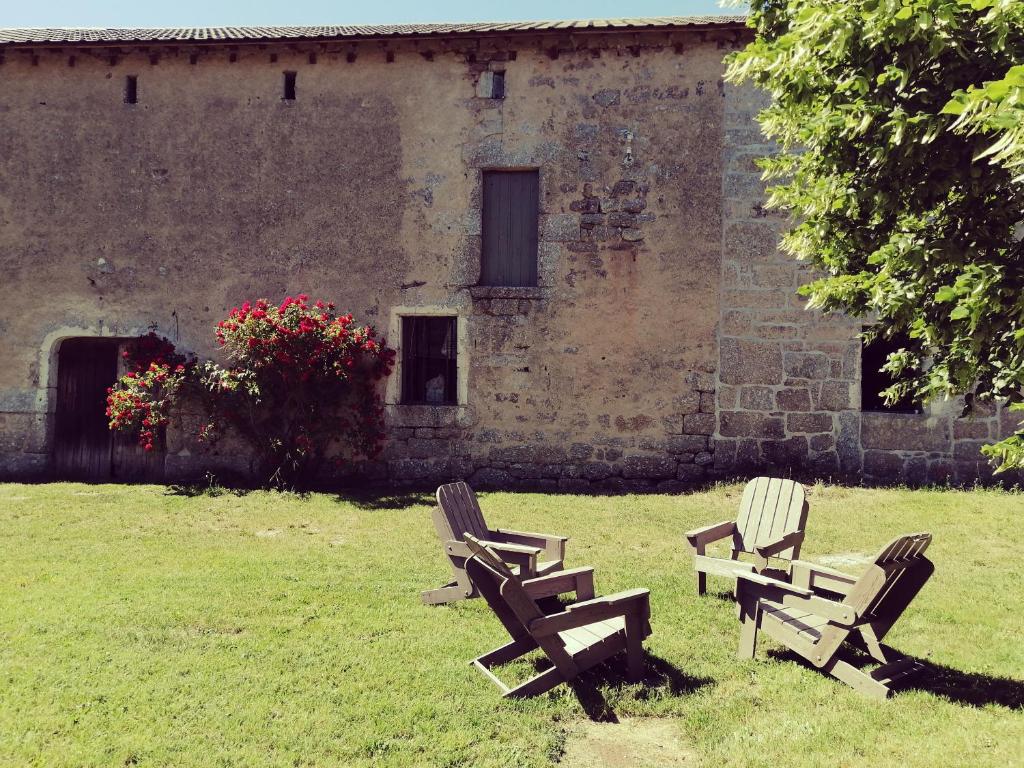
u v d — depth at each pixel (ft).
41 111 31.78
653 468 29.45
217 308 31.01
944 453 28.25
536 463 29.91
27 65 31.89
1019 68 7.97
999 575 16.90
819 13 11.59
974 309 9.64
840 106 11.61
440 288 30.55
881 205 11.79
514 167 30.60
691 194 29.73
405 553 18.84
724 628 13.69
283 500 25.99
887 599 11.78
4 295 31.63
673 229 29.76
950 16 9.87
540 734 9.78
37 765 8.59
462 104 30.76
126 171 31.53
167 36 31.71
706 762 9.14
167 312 31.14
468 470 30.17
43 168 31.68
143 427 29.37
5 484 28.91
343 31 31.78
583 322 29.99
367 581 16.25
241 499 26.05
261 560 17.93
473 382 30.27
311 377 28.68
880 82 11.04
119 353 31.86
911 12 10.09
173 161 31.42
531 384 30.09
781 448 29.04
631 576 16.83
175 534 20.89
